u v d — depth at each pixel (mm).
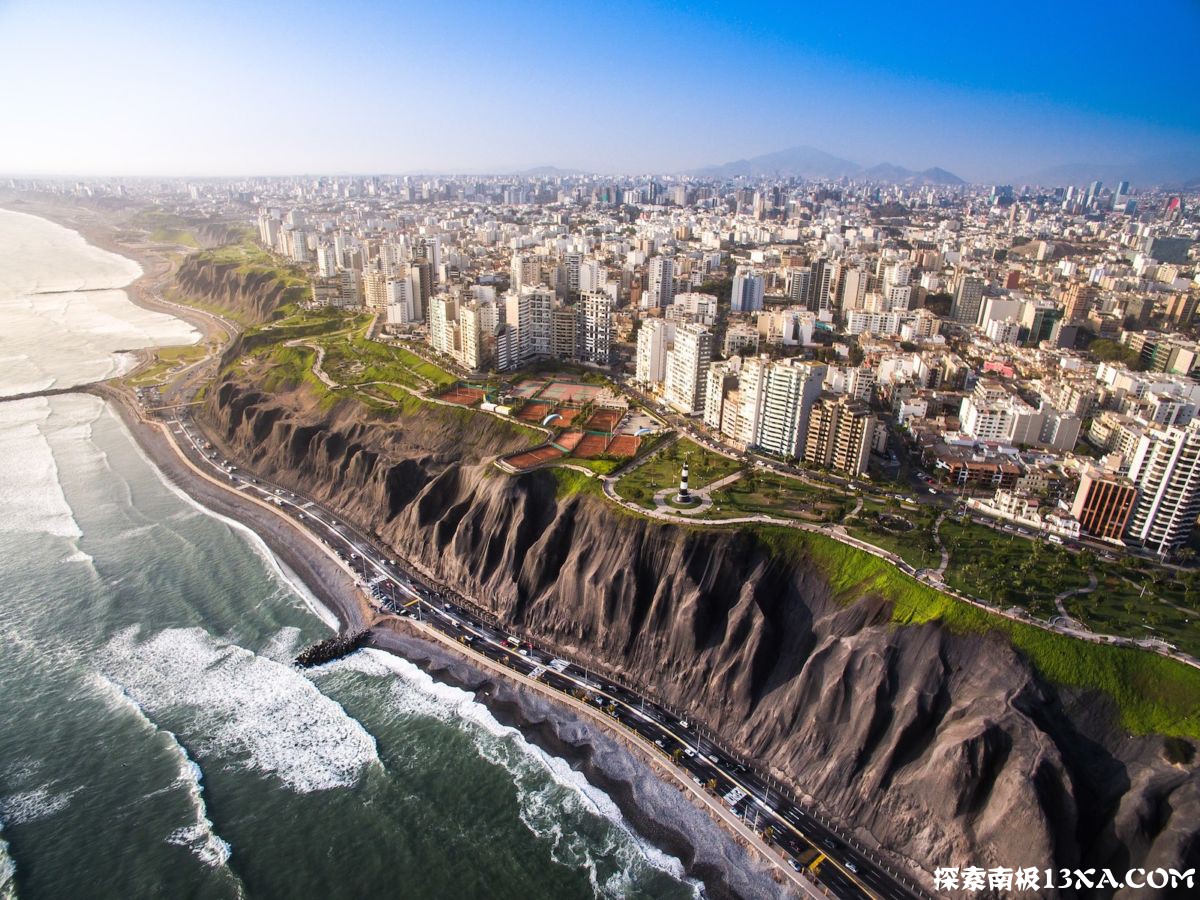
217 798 125062
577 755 139000
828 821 124688
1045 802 110688
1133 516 166875
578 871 116625
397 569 196625
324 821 122250
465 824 123500
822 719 135250
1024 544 162125
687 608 156375
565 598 171875
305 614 177375
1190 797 106625
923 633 136500
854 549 157250
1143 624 134125
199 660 158875
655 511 174375
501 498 193250
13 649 158750
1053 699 124500
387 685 155250
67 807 121750
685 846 121375
